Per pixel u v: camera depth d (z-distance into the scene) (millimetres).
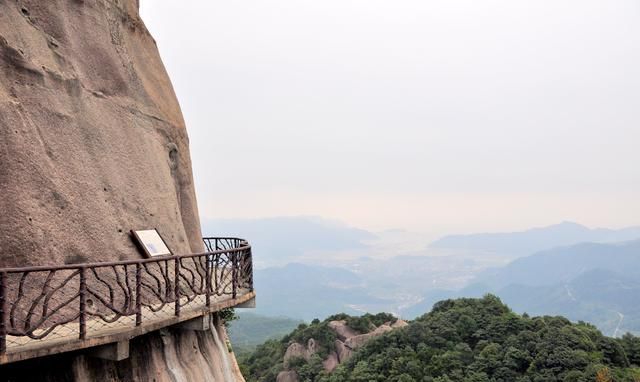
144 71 13375
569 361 41688
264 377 60875
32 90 8828
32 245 7871
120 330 7199
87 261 8875
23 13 9328
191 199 14602
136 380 8148
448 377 44719
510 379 42750
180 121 14508
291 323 166250
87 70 10578
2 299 5801
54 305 7848
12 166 7945
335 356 60625
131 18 13188
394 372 47219
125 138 11211
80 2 10930
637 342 48844
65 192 8867
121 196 10453
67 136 9352
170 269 11133
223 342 12398
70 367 6898
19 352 5863
